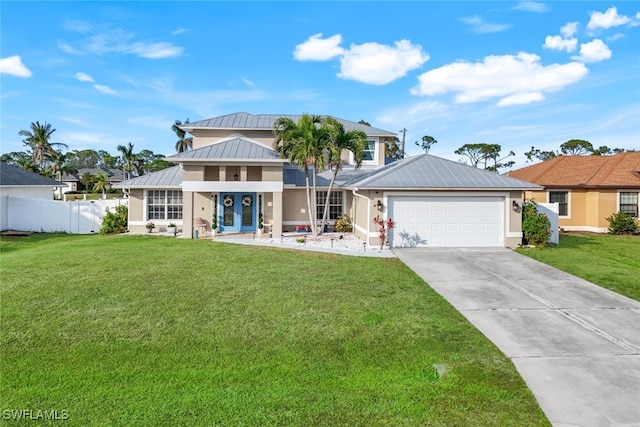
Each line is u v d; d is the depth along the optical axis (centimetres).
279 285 1047
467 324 806
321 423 467
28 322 768
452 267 1347
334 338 722
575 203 2447
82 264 1267
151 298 920
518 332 771
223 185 1947
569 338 744
